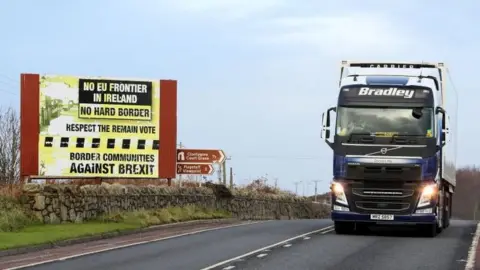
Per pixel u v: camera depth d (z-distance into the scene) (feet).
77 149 98.43
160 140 101.71
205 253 57.57
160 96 101.81
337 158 69.82
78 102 98.63
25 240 65.16
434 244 63.87
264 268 47.34
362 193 69.10
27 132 96.99
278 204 156.66
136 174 100.73
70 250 62.13
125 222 89.10
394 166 68.44
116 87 100.22
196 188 119.03
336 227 75.31
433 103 69.05
